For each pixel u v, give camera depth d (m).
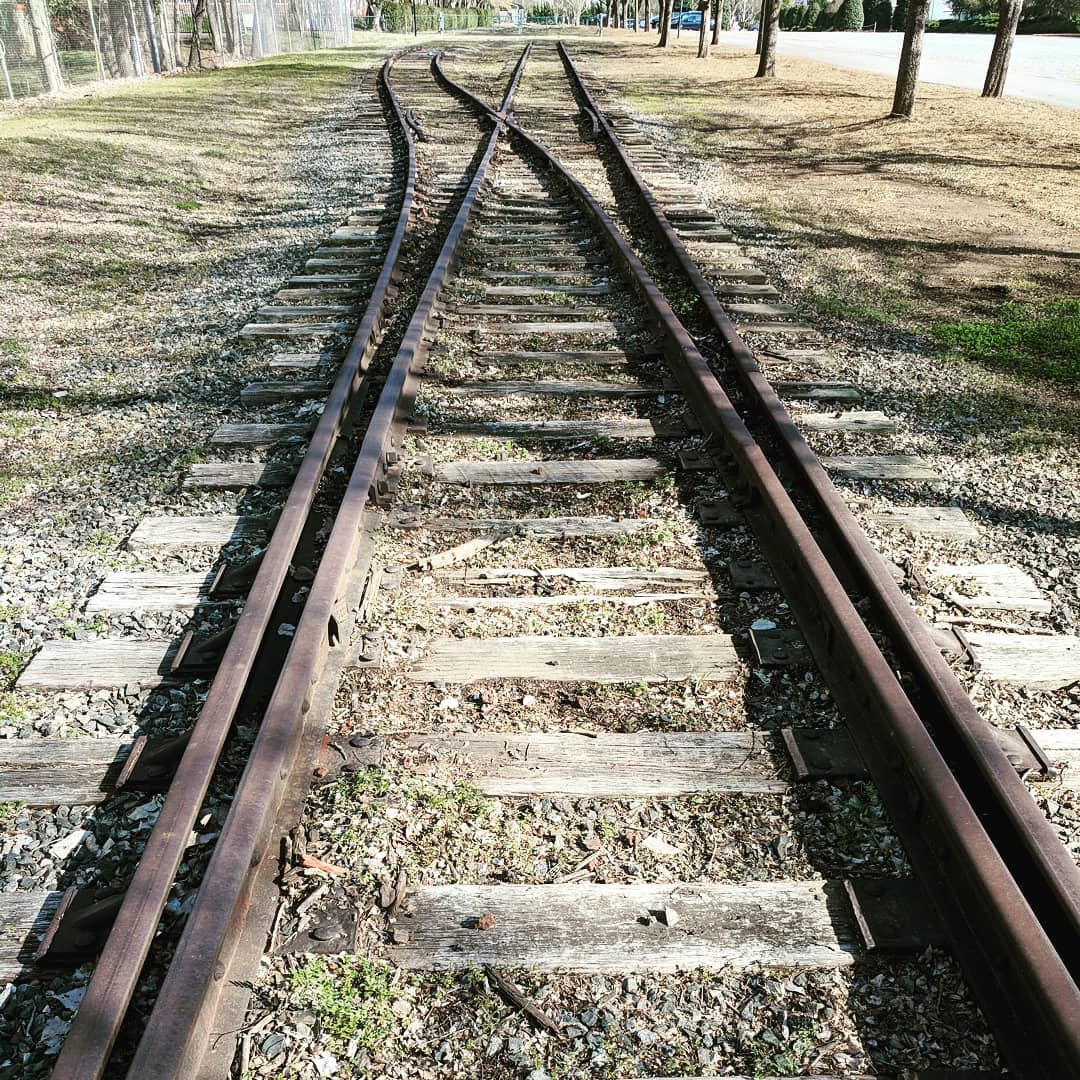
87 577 4.14
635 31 68.81
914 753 2.76
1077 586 4.03
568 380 6.16
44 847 2.81
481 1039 2.27
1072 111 18.88
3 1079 2.21
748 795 2.97
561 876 2.69
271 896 2.58
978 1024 2.30
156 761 3.05
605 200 11.71
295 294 8.05
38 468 5.13
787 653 3.55
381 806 2.88
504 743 3.15
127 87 23.53
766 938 2.51
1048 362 6.50
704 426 5.38
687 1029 2.30
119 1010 2.14
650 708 3.34
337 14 49.28
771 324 7.31
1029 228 10.33
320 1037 2.26
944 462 5.13
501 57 37.16
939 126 16.88
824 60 35.22
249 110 19.59
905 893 2.61
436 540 4.34
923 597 3.90
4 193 10.78
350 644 3.60
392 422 5.29
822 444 5.30
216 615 3.85
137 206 11.18
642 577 4.06
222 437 5.34
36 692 3.45
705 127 17.33
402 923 2.54
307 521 4.39
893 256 9.33
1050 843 2.53
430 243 9.62
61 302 7.93
